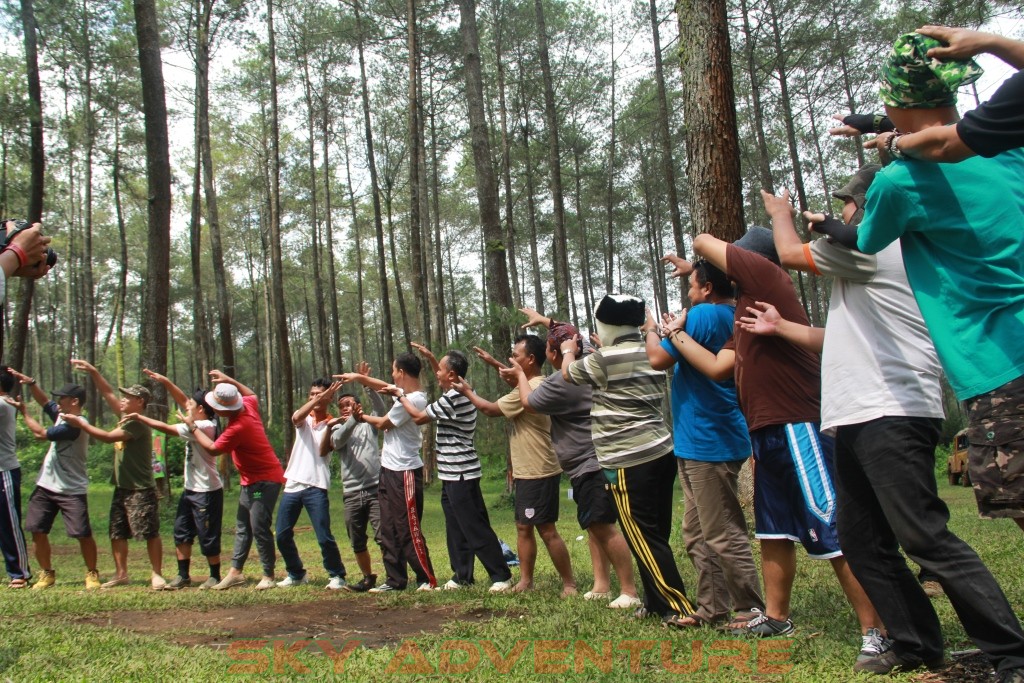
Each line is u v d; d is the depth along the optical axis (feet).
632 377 14.40
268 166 97.76
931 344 10.16
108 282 138.92
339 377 22.72
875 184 9.27
